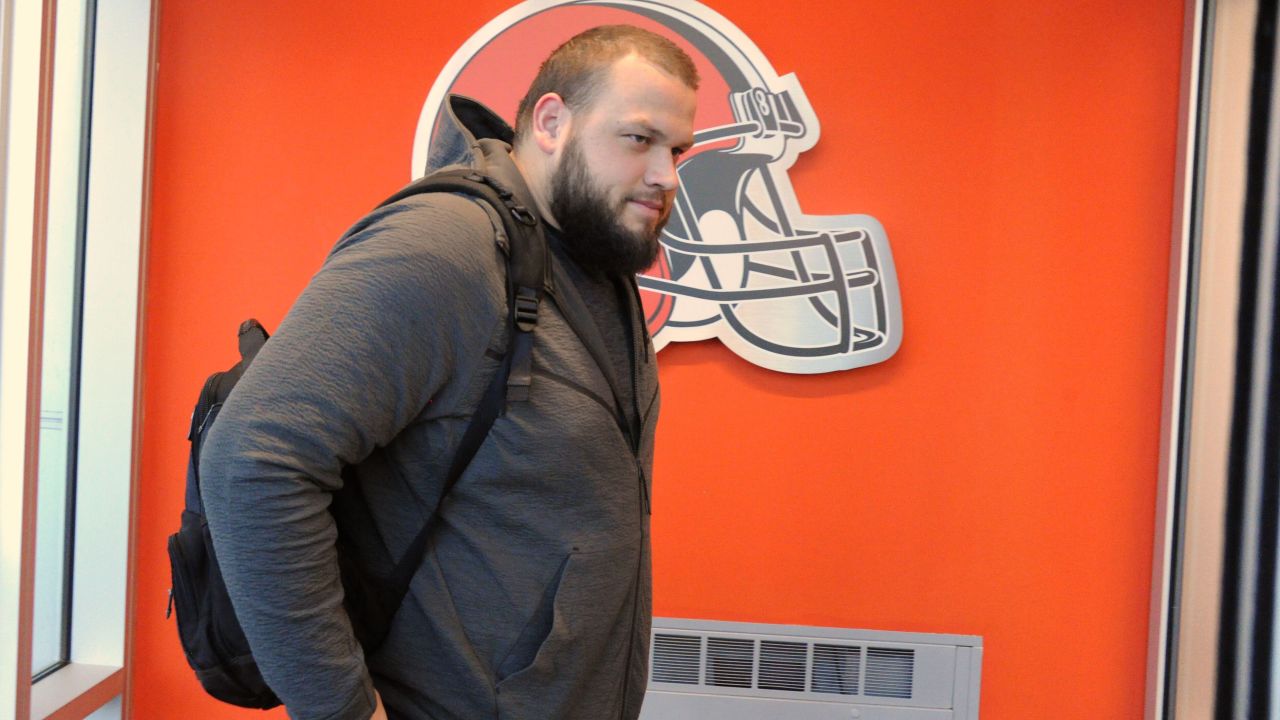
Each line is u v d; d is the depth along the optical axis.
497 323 1.01
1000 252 2.14
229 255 2.20
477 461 1.01
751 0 2.16
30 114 1.68
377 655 1.06
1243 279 1.89
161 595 2.21
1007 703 2.16
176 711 2.21
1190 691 2.00
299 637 0.90
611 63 1.10
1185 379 2.04
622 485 1.12
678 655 2.16
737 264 2.14
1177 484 2.05
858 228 2.12
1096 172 2.13
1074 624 2.14
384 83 2.20
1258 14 1.89
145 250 2.17
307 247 2.20
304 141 2.20
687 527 2.19
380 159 2.20
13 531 1.67
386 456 1.03
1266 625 1.79
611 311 1.18
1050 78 2.13
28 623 1.70
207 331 2.21
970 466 2.15
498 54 2.16
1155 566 2.10
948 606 2.16
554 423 1.03
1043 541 2.15
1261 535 1.80
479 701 1.03
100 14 2.15
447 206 1.01
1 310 1.67
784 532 2.18
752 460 2.18
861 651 2.14
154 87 2.18
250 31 2.20
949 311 2.15
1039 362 2.14
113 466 2.17
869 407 2.16
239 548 0.88
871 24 2.14
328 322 0.91
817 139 2.12
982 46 2.14
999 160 2.14
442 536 1.04
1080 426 2.14
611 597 1.10
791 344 2.13
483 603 1.03
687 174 2.14
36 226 1.68
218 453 0.88
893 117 2.15
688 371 2.18
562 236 1.14
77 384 2.17
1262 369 1.84
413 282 0.94
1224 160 1.97
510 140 1.32
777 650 2.15
